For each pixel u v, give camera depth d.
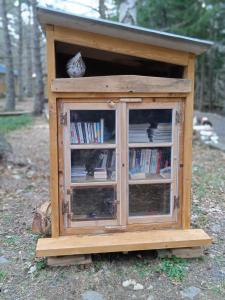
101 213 2.98
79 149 2.85
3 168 6.12
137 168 2.98
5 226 3.75
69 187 2.88
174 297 2.47
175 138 2.96
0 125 11.98
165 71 3.51
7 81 17.02
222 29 16.11
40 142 9.30
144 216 3.03
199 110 18.33
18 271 2.84
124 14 6.48
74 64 2.84
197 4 14.98
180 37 2.66
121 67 3.56
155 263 2.90
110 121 2.86
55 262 2.83
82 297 2.48
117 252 2.99
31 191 5.05
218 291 2.54
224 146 8.10
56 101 2.75
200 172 5.95
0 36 26.42
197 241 2.89
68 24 2.61
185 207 3.05
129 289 2.57
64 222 2.93
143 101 2.84
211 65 18.33
